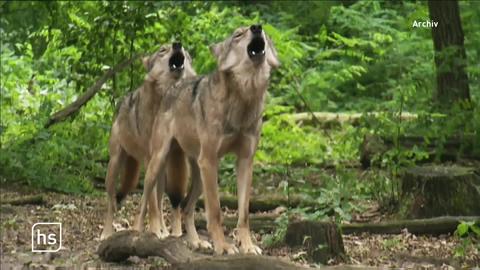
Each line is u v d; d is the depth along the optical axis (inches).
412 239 561.3
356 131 789.2
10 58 1035.9
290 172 801.6
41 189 764.0
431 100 800.3
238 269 424.2
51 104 868.0
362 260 499.5
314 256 490.3
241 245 498.3
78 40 852.6
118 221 639.8
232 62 482.9
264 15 1248.8
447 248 530.3
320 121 1027.3
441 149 740.7
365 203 668.7
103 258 498.3
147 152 567.5
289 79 1106.1
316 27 1248.2
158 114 547.5
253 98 487.2
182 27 882.1
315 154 880.9
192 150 521.7
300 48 1115.3
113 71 823.1
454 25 815.1
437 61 809.5
